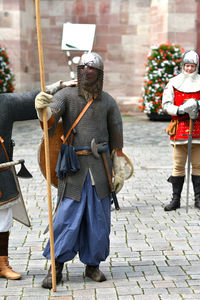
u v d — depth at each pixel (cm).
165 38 1539
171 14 1523
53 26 1633
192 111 553
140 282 371
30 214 566
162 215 562
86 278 381
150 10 1627
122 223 530
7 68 1332
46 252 367
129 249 447
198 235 488
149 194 664
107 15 1636
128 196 654
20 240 474
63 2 1623
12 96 358
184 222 533
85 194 360
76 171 357
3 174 359
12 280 377
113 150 387
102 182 367
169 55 1359
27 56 1586
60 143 427
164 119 1431
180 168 584
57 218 361
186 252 438
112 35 1645
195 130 570
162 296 345
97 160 365
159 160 893
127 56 1655
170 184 721
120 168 388
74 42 570
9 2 1521
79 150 362
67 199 362
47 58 1641
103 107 366
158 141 1088
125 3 1631
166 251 441
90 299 341
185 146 582
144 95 1413
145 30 1641
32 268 402
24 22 1553
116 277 382
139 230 504
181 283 369
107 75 1661
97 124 364
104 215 367
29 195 654
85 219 366
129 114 1595
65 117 365
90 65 350
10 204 361
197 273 389
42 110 340
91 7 1633
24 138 1137
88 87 354
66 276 385
